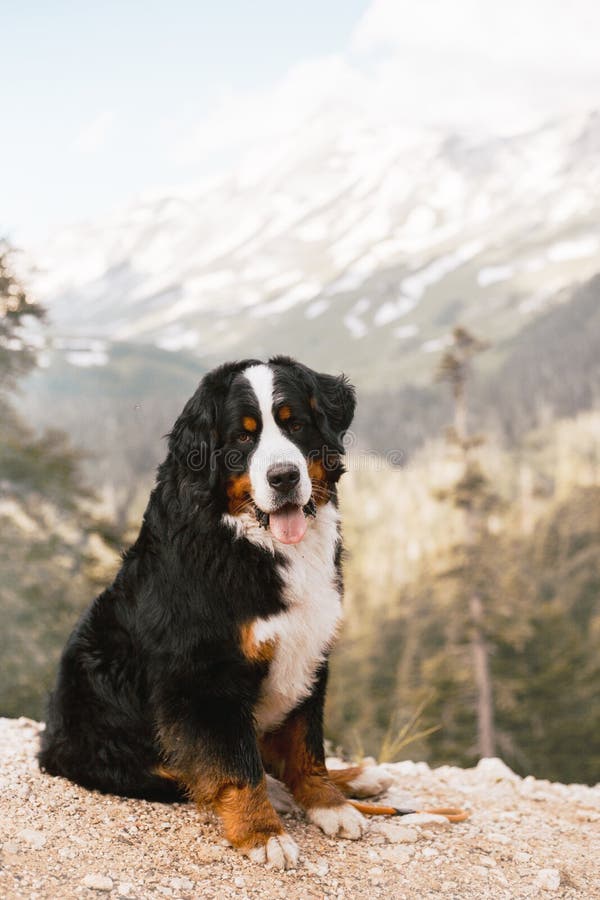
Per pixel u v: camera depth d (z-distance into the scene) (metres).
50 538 25.31
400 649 57.72
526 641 38.47
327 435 4.48
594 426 167.25
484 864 4.29
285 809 4.61
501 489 138.38
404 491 123.12
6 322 22.06
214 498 4.23
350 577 79.38
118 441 137.62
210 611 4.15
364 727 41.41
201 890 3.73
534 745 37.38
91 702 4.45
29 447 25.78
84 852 3.89
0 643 22.08
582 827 5.08
